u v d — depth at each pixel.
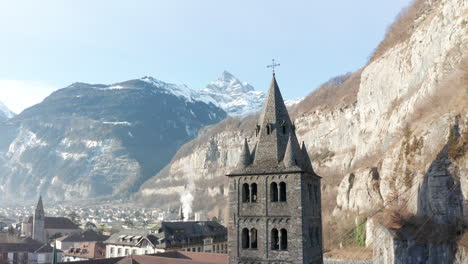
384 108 148.88
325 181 160.75
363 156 150.12
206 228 148.88
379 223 91.06
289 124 54.69
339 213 129.75
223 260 94.12
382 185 108.19
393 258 76.81
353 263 98.88
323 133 199.00
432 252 69.31
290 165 50.47
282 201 50.59
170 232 133.38
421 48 131.62
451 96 92.69
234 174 53.22
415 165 93.69
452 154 73.31
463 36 104.50
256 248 51.12
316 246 53.59
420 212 80.00
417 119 106.81
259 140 54.25
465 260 61.94
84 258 143.25
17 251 154.50
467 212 66.19
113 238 142.25
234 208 52.75
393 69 148.88
